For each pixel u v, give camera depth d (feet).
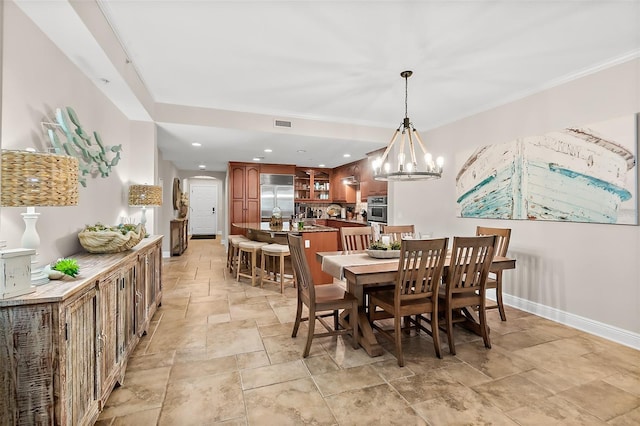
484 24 6.91
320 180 27.17
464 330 9.43
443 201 14.46
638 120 7.98
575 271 9.42
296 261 8.46
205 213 37.58
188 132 13.80
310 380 6.65
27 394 3.96
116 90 9.13
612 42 7.63
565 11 6.43
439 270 7.66
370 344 7.77
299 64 8.95
